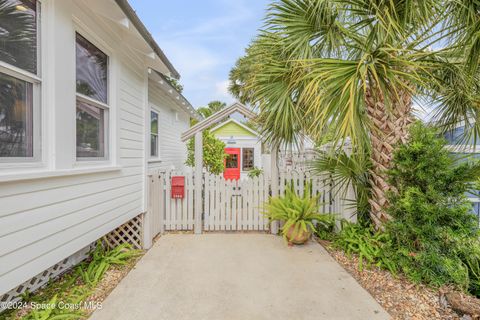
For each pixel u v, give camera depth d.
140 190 3.89
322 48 3.48
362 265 3.18
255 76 3.79
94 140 2.89
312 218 4.03
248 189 4.79
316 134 3.10
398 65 2.67
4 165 1.76
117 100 3.24
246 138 13.02
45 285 2.66
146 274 3.01
